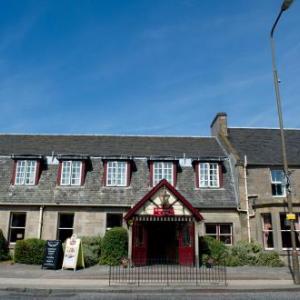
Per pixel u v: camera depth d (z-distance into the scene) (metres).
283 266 20.45
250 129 29.98
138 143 28.83
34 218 23.45
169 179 25.03
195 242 19.86
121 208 23.67
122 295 12.30
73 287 13.26
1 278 15.39
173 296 12.12
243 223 23.36
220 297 11.95
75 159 25.06
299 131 29.56
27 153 26.50
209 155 27.00
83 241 21.33
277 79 16.14
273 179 24.89
